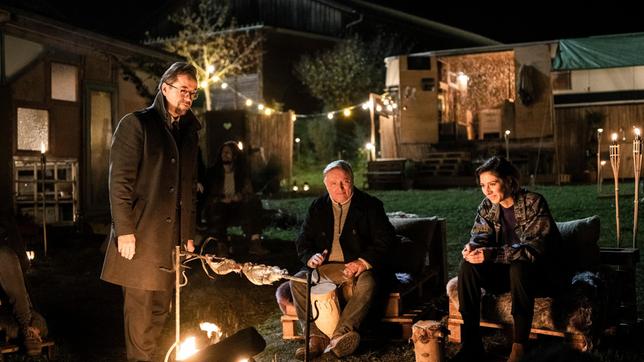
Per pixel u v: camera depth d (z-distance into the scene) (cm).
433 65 1933
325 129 2245
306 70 2389
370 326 490
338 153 2252
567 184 1695
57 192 1098
